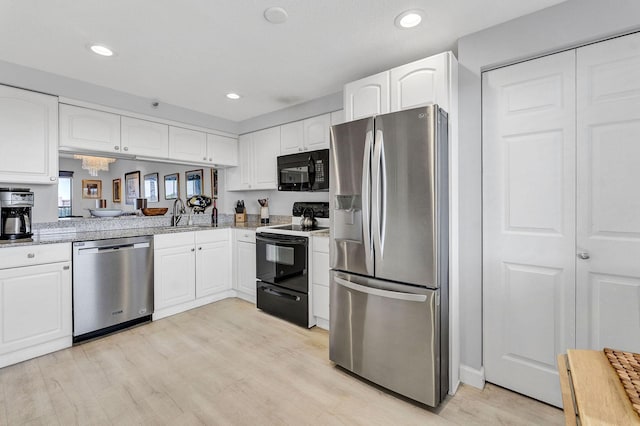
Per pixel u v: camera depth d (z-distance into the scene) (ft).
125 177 10.61
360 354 6.43
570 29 5.21
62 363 7.07
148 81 8.82
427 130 5.50
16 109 7.68
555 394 5.63
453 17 5.73
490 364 6.33
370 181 6.19
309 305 9.14
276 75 8.45
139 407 5.60
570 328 5.48
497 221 6.16
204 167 13.02
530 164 5.78
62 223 9.09
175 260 10.18
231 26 6.07
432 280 5.53
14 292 6.97
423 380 5.60
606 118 5.06
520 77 5.84
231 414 5.45
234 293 12.16
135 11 5.55
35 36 6.37
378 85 6.87
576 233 5.38
